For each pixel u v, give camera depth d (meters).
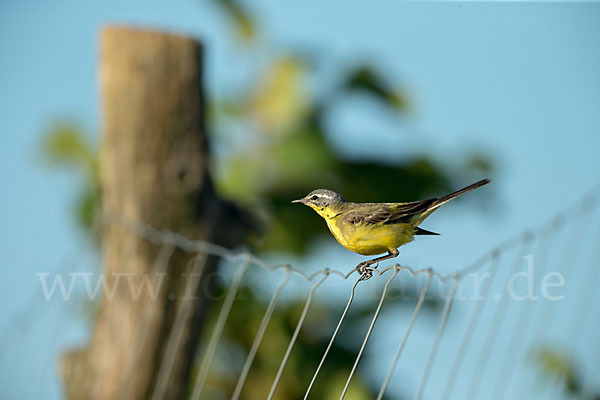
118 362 10.67
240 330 11.83
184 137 10.93
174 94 10.86
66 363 10.96
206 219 11.06
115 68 10.78
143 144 10.80
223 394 11.80
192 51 10.95
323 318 11.69
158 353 10.77
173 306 10.80
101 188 11.14
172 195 10.85
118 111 10.80
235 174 12.59
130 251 10.77
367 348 11.38
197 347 11.06
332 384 11.12
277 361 11.55
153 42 10.80
